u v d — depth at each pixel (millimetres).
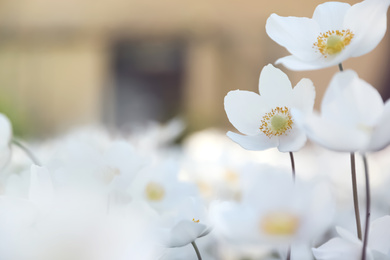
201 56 6031
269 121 521
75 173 533
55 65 6277
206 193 797
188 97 6066
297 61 513
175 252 589
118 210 542
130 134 1243
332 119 459
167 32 6113
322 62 507
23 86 6207
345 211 735
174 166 652
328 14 519
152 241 480
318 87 4535
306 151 1314
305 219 430
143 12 6125
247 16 5883
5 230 436
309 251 549
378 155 1182
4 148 608
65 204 438
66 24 6195
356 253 466
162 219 559
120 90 6281
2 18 6168
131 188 602
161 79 6184
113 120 6227
